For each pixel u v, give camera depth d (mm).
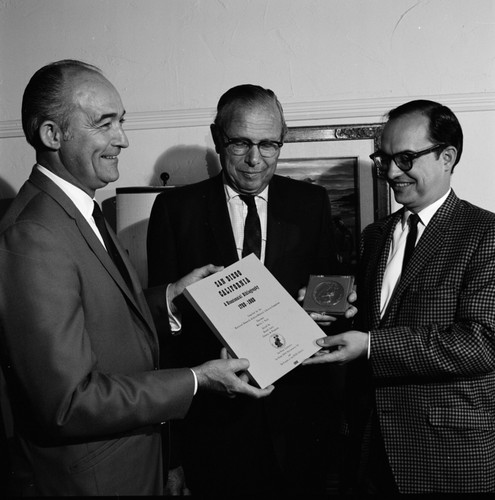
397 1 3119
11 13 3371
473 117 3088
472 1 3076
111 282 1677
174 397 1626
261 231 2350
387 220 2256
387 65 3135
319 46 3174
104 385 1538
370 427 2053
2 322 1508
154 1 3273
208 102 3252
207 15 3240
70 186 1718
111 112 1686
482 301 1812
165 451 1939
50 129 1663
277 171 3172
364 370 2172
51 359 1476
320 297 2080
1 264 1515
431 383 1915
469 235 1904
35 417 1528
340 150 3143
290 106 3174
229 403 2246
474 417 1876
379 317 2061
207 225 2348
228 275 1984
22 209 1619
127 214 2887
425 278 1938
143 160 3299
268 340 1883
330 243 2459
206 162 3258
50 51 3352
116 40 3307
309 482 2312
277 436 2221
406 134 1962
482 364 1821
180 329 2186
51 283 1507
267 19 3203
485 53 3078
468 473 1866
